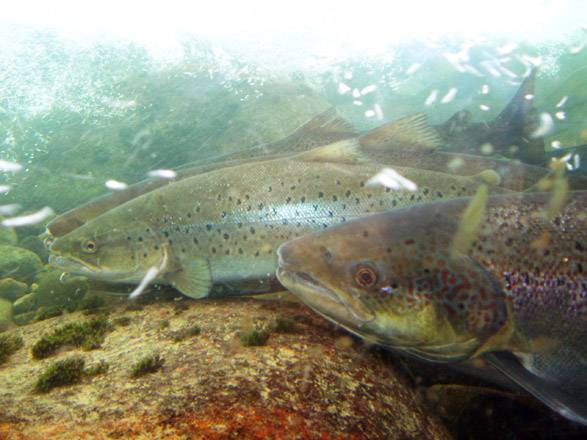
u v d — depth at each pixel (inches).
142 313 19.1
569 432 14.5
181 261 23.2
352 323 13.7
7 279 35.1
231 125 69.0
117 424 10.7
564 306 12.7
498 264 13.0
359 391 13.2
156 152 66.3
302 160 23.3
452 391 15.8
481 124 37.7
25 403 11.9
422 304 13.0
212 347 14.6
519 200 13.8
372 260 13.5
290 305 18.8
